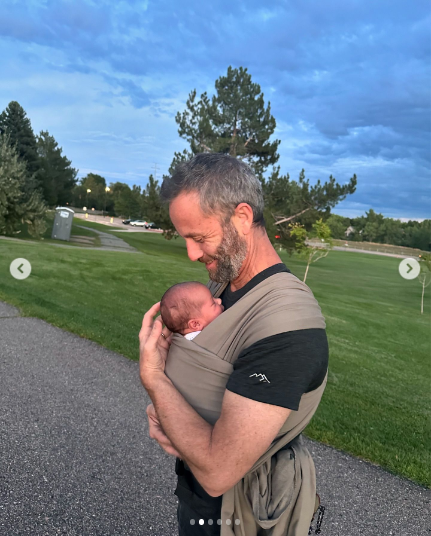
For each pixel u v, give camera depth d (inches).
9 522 95.8
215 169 39.2
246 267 42.9
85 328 256.4
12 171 1202.0
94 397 164.4
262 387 34.4
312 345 35.8
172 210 40.6
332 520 108.9
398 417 201.3
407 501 120.5
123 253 913.5
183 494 44.6
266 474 40.4
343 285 1242.6
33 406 151.9
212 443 34.9
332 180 1318.9
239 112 1323.8
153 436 43.7
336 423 173.6
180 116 1310.3
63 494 107.3
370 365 328.2
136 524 99.7
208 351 39.5
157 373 39.3
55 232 1417.3
